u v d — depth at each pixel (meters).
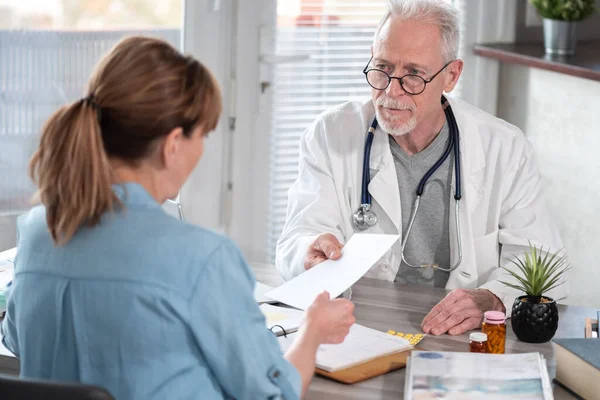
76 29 2.89
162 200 1.15
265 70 3.10
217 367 1.08
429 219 2.03
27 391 1.00
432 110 1.92
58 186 1.06
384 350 1.47
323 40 3.12
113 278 1.06
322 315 1.29
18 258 1.17
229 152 3.13
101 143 1.06
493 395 1.24
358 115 2.12
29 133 2.89
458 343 1.55
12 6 2.80
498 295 1.76
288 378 1.13
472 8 3.24
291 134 3.18
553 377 1.41
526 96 3.15
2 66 2.82
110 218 1.09
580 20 3.01
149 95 1.06
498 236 2.03
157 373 1.07
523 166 2.06
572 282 2.98
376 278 2.00
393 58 1.86
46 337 1.12
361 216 2.02
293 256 1.87
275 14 3.06
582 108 2.82
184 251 1.07
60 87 2.91
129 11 2.94
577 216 2.92
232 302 1.07
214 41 3.03
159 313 1.05
